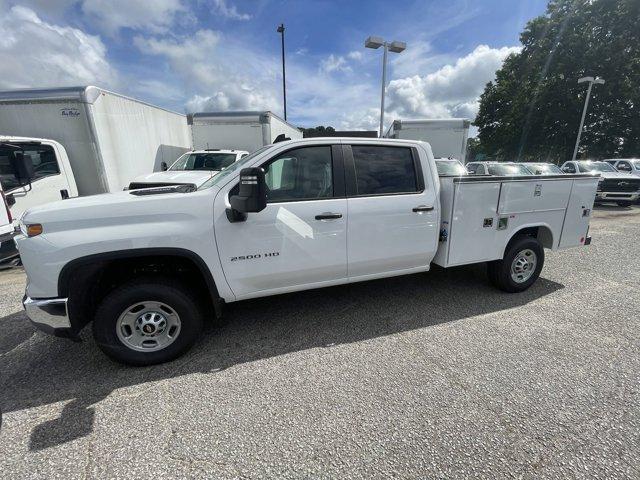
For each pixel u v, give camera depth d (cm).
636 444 202
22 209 589
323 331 340
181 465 190
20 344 320
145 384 262
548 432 212
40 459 194
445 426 217
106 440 208
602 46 2731
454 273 503
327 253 320
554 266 549
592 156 3133
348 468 187
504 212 388
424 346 311
